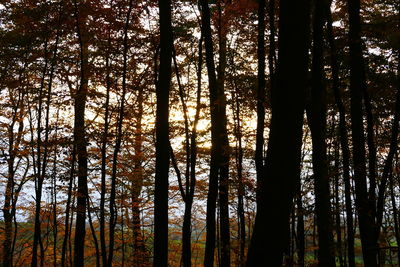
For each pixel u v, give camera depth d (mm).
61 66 12594
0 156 13328
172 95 12953
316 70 7172
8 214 15289
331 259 6961
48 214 14133
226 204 10789
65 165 12180
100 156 12633
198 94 11047
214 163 9422
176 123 12398
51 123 13297
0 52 12805
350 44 8250
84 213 13461
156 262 6500
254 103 11555
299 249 10750
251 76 12344
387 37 10578
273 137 3938
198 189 13227
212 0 12258
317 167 7133
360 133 7980
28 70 13734
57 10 11695
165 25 7117
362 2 11594
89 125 11875
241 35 12484
